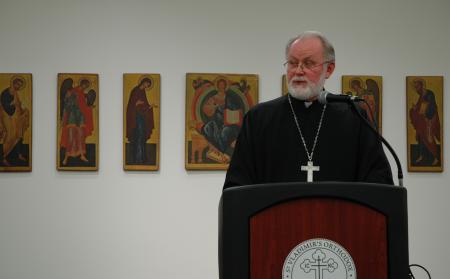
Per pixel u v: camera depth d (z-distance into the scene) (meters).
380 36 7.13
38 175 6.77
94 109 6.79
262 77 7.00
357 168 3.32
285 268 2.03
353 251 2.04
